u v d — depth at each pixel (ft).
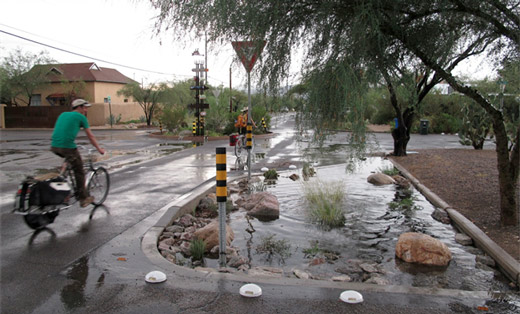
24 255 15.81
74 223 20.53
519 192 26.00
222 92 108.88
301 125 15.72
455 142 78.74
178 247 18.39
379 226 22.57
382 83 16.06
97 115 146.92
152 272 13.56
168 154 55.11
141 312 11.28
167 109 102.32
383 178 34.94
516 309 11.63
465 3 16.99
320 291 12.71
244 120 49.67
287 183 34.58
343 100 13.93
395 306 11.71
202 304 11.75
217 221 20.80
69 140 20.66
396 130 51.49
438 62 18.86
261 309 11.46
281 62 15.98
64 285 13.01
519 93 34.22
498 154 20.20
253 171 41.14
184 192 28.76
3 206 23.94
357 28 14.07
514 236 18.85
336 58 14.75
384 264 17.08
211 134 89.40
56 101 154.40
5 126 134.72
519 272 14.82
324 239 20.31
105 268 14.52
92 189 23.90
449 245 19.47
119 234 18.78
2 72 130.31
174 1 15.64
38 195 18.81
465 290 14.11
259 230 21.76
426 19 17.81
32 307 11.52
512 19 17.22
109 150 60.75
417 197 29.66
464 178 33.60
